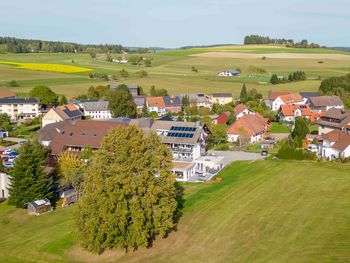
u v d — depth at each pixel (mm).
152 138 54750
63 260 49438
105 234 48781
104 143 52844
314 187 64312
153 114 153250
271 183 68062
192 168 81000
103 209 48719
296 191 63344
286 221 53531
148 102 164000
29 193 67625
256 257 45844
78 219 50469
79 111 145250
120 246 49531
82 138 92062
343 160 82750
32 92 165125
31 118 150625
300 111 142625
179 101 169750
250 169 78938
